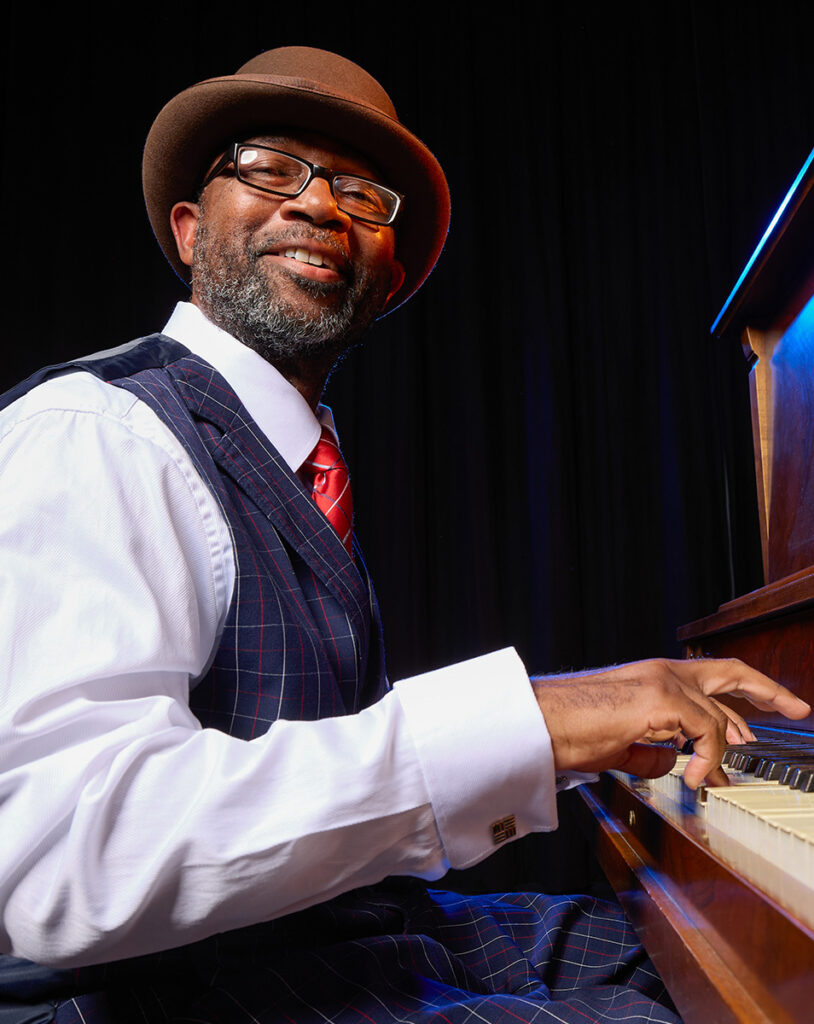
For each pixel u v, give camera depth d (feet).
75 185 12.87
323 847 2.00
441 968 2.82
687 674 2.54
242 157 3.65
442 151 12.70
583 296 12.59
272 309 3.48
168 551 2.35
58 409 2.41
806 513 4.93
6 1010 2.31
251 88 3.69
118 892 1.89
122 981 2.43
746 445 11.84
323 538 3.00
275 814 1.98
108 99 13.08
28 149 12.96
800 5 12.55
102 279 12.71
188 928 1.98
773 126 12.34
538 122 12.84
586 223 12.73
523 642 11.96
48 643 2.03
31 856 1.91
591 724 2.17
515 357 12.48
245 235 3.57
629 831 3.28
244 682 2.67
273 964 2.52
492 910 3.88
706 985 1.68
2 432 2.35
